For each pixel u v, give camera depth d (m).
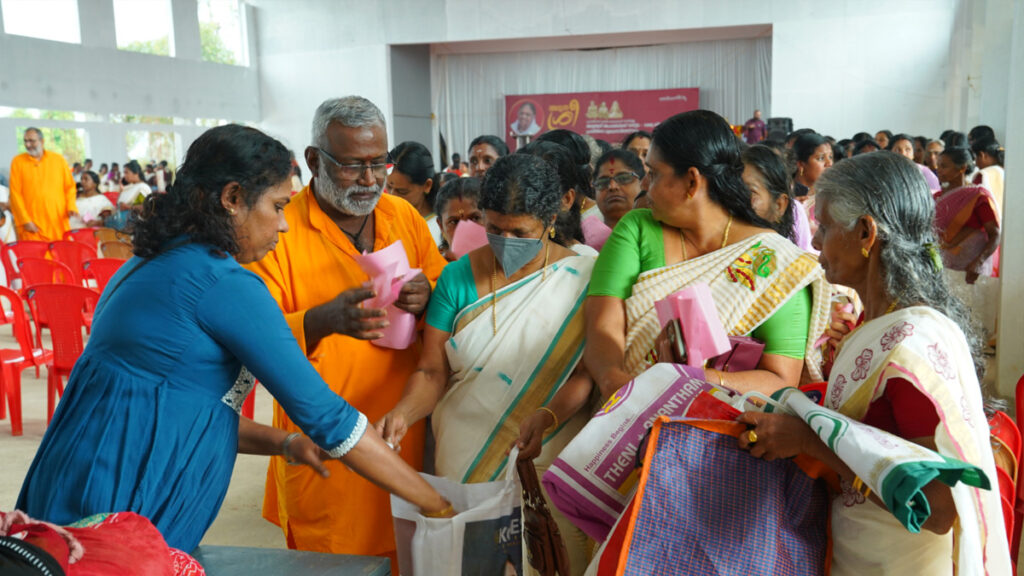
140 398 1.34
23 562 0.97
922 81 13.83
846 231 1.35
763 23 14.42
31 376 5.55
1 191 9.67
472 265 1.94
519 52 17.67
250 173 1.38
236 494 3.66
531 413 1.88
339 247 2.08
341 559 1.59
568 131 2.50
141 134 14.22
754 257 1.71
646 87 17.16
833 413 1.26
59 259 6.47
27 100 12.13
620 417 1.52
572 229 2.21
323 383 1.43
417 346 2.11
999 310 4.48
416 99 17.36
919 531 1.23
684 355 1.56
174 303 1.33
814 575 1.40
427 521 1.67
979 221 5.07
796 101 14.37
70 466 1.34
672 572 1.37
